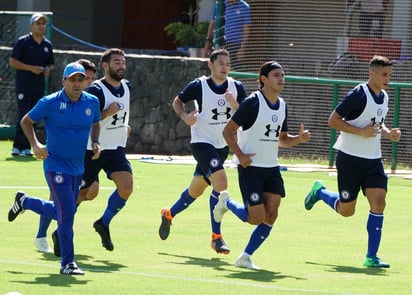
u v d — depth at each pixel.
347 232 26.77
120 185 22.77
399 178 39.66
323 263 22.02
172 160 42.69
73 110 19.52
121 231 25.59
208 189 34.50
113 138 23.12
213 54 24.17
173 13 65.50
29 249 22.47
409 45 45.72
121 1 66.62
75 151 19.61
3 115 48.44
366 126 22.67
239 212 21.64
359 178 22.86
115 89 23.25
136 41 66.44
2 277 18.75
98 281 18.67
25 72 40.59
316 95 43.59
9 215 21.48
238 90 24.30
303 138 21.78
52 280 18.59
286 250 23.73
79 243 23.66
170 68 45.88
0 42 49.81
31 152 41.72
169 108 45.91
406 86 41.03
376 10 46.00
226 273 20.28
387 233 26.89
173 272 20.16
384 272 21.11
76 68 19.45
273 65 21.34
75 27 65.56
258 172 21.34
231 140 21.20
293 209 30.75
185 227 26.69
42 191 31.70
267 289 18.42
